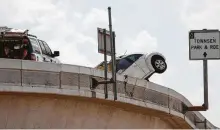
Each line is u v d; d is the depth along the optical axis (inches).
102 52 1037.8
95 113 1101.7
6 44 1254.9
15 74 927.7
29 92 936.3
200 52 1116.5
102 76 1072.2
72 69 1008.2
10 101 948.0
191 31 1119.0
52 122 1013.2
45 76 965.8
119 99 1097.4
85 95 1022.4
